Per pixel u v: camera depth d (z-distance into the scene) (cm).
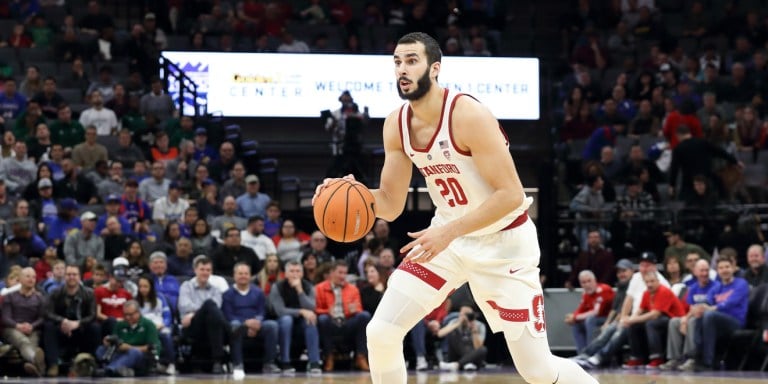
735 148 1728
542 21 2247
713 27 2133
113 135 1717
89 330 1255
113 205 1431
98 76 1925
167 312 1292
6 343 1223
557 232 1573
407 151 555
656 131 1808
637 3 2188
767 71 1941
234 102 1892
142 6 2105
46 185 1468
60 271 1287
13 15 2033
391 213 579
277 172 1847
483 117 526
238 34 2011
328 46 2034
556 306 1462
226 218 1503
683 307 1319
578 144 1847
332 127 1798
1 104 1727
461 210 556
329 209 551
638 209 1562
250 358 1348
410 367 1377
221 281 1331
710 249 1551
